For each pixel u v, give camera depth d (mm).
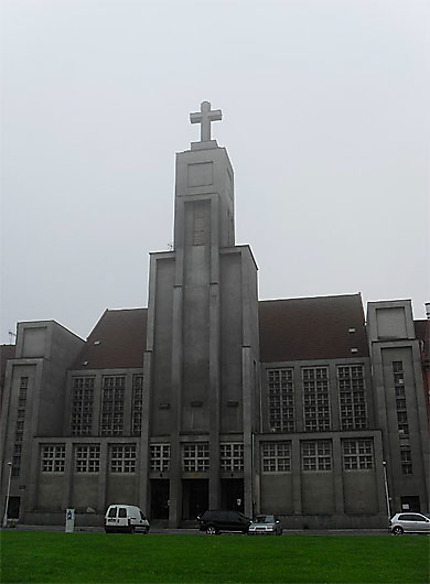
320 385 62812
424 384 57938
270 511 54250
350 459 54250
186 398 58438
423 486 54375
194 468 55844
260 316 71750
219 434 56094
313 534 43312
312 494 53938
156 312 62406
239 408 57344
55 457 59594
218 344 58688
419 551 24344
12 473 60406
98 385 66875
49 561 20375
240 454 55344
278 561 20891
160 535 35594
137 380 66250
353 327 67250
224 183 65312
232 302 60844
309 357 64562
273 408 62844
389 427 56656
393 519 43062
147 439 57344
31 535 32844
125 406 65312
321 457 54844
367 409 60625
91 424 65625
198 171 65188
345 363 62656
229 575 17641
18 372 63906
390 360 58625
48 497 58469
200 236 63188
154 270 63625
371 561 20891
